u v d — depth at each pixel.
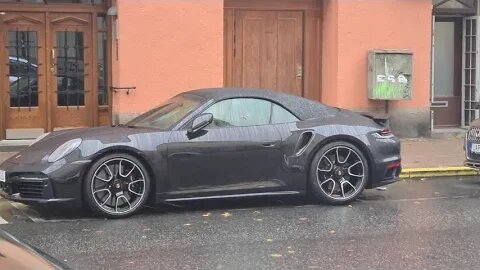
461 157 11.15
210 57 11.85
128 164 7.05
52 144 7.16
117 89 11.51
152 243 6.11
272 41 12.75
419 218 7.21
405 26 12.78
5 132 11.59
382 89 12.46
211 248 5.94
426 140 13.03
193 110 7.39
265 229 6.68
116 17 11.58
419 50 12.91
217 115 7.44
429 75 13.04
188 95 7.91
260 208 7.73
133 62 11.50
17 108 11.64
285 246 6.01
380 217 7.25
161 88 11.66
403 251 5.85
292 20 12.81
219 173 7.32
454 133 13.41
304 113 7.79
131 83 11.51
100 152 6.91
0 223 6.89
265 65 12.76
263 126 7.53
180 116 7.40
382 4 12.62
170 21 11.61
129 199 7.14
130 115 11.55
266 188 7.50
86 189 6.90
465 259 5.60
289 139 7.54
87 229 6.64
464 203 8.09
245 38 12.61
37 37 11.70
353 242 6.16
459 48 13.84
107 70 12.13
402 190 9.02
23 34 11.61
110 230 6.60
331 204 7.84
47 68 11.77
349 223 6.95
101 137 7.04
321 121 7.79
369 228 6.73
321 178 7.73
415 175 10.01
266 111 7.63
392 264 5.44
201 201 8.07
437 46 13.78
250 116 7.55
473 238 6.32
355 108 12.66
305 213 7.45
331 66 12.69
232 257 5.64
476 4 13.48
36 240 6.20
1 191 7.15
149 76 11.59
